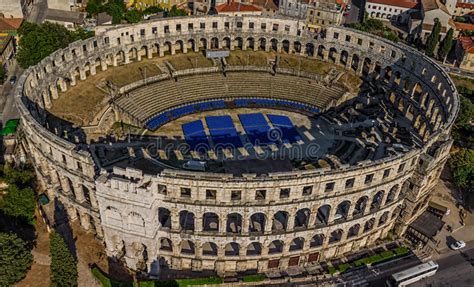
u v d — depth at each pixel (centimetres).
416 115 12888
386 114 13350
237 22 14600
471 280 9319
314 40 14675
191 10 19775
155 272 8850
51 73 11500
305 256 9262
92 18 18550
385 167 8544
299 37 14775
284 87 14100
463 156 11369
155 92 13162
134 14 17875
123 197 7938
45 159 9300
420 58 12725
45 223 9656
